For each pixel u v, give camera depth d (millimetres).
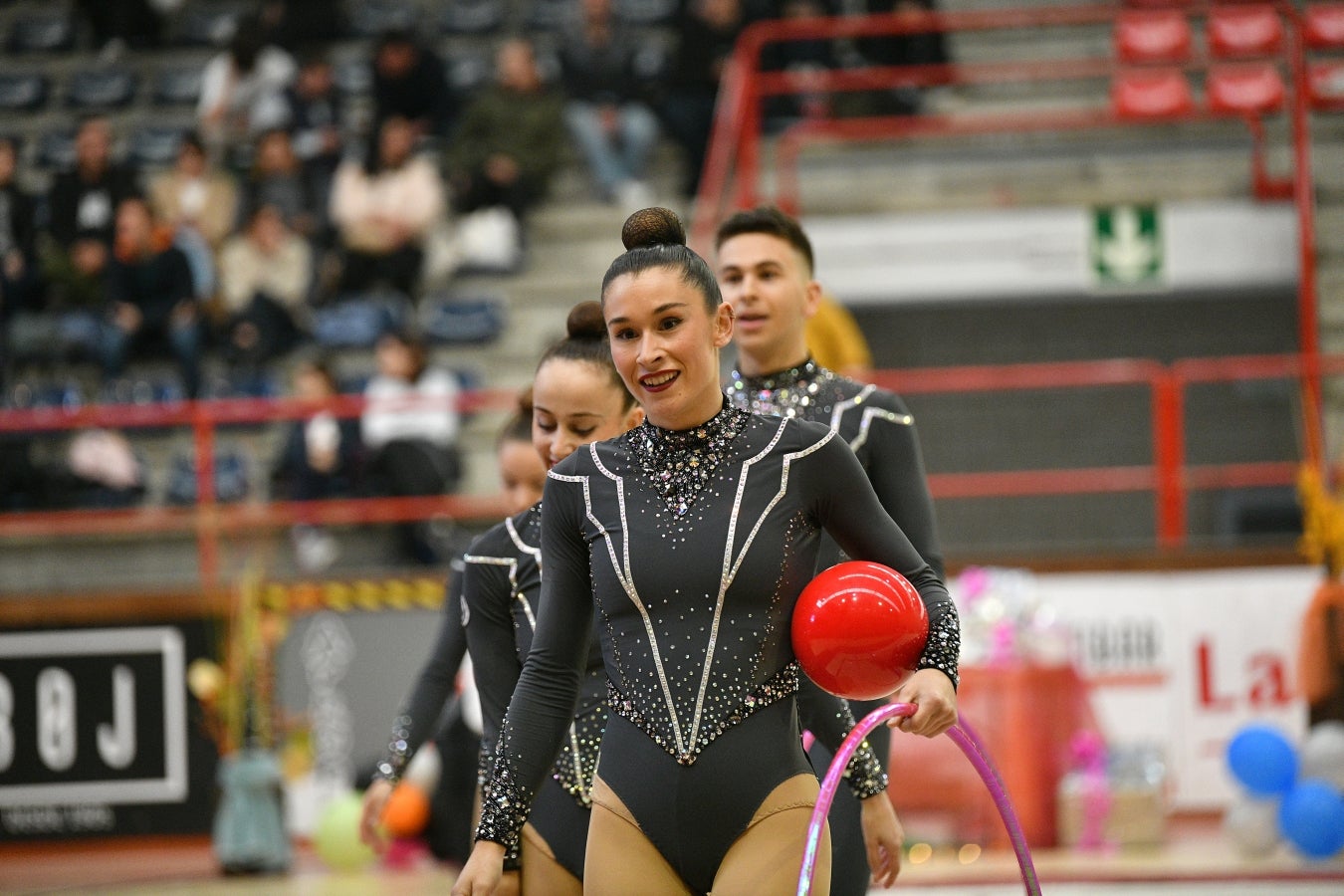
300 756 27484
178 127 45094
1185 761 26719
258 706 26141
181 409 29312
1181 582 26969
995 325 40531
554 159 40469
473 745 23875
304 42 46438
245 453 37000
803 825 9391
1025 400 40438
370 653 27719
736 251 13000
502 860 9680
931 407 40719
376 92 41969
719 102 41156
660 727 9406
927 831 24203
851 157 41188
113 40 47594
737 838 9344
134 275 37969
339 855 25109
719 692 9367
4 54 48125
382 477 32281
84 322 38094
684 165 42812
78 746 27641
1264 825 23234
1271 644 26781
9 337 37969
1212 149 40469
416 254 38969
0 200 40469
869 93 40875
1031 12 40375
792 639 9500
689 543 9430
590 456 9906
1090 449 40219
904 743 24328
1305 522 26594
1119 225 38031
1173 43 40688
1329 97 38938
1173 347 40156
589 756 11242
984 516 40406
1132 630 26953
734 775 9305
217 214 40219
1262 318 39906
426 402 29047
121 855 27234
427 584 27891
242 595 27281
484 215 39781
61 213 39719
